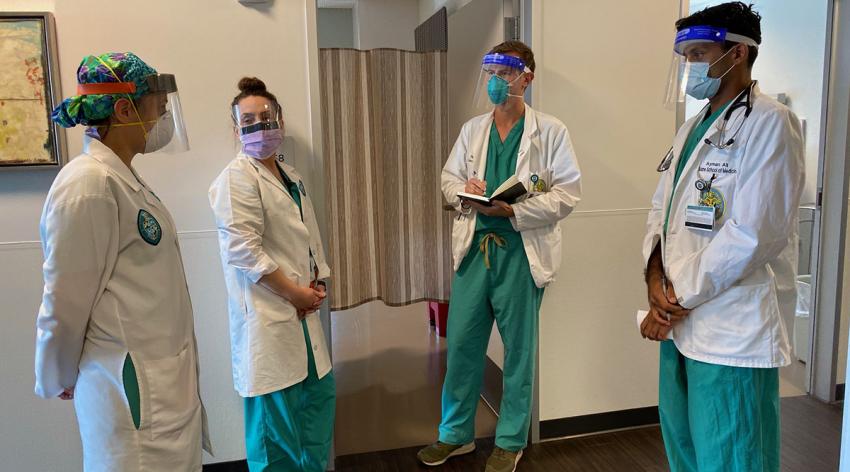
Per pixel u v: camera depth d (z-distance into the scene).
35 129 2.06
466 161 2.43
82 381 1.38
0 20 2.00
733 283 1.55
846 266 3.01
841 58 2.92
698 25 1.58
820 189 3.04
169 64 2.17
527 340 2.37
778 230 1.47
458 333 2.41
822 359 3.11
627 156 2.67
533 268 2.28
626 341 2.78
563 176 2.29
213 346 2.33
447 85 2.82
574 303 2.69
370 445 2.75
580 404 2.77
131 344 1.37
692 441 1.77
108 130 1.42
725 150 1.58
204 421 1.65
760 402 1.58
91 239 1.29
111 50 2.12
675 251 1.69
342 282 2.83
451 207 2.76
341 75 2.69
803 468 2.48
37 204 2.12
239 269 1.85
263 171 1.93
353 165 2.79
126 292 1.37
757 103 1.54
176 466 1.44
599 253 2.69
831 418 2.92
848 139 2.92
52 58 2.04
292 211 1.96
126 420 1.36
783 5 3.44
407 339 4.31
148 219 1.42
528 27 2.49
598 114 2.61
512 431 2.40
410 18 5.81
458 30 3.21
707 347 1.59
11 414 2.18
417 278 2.95
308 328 2.03
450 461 2.58
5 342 2.14
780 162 1.46
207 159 2.24
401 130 2.82
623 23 2.58
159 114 1.49
